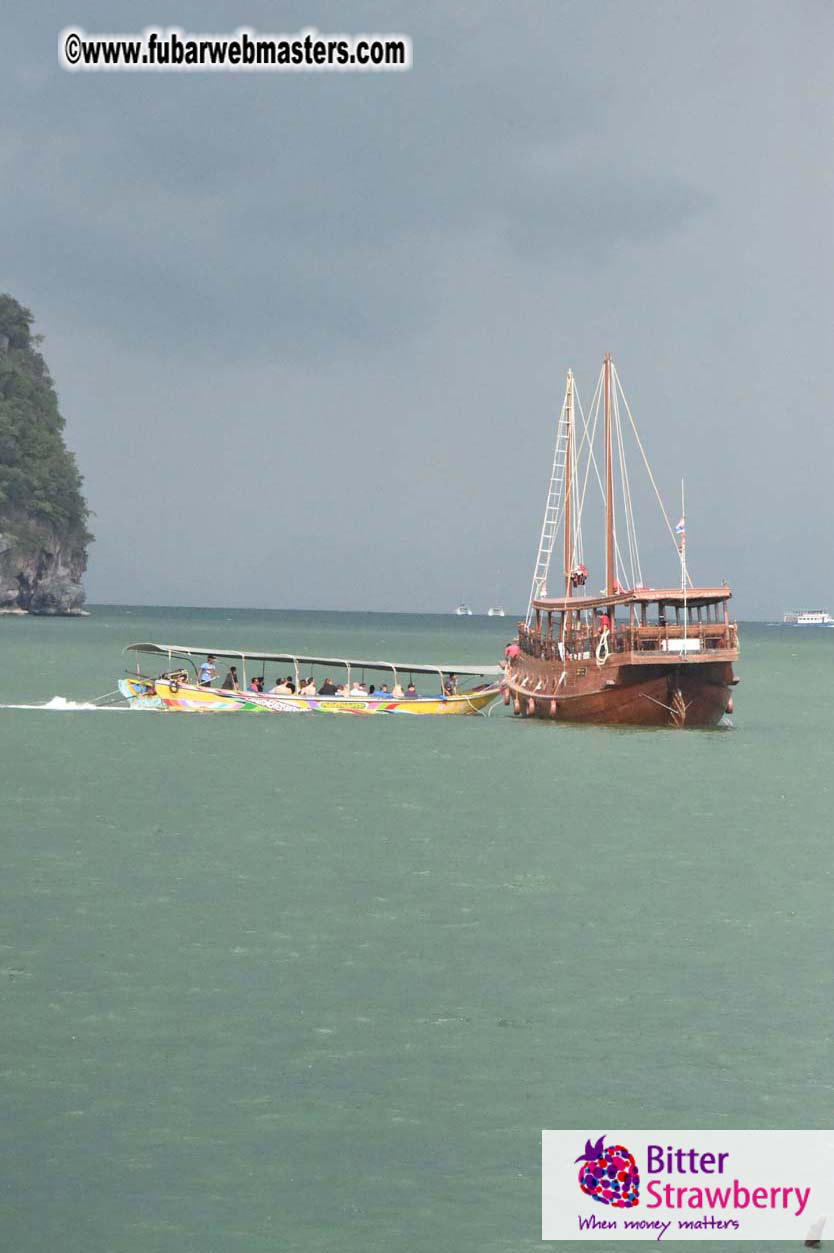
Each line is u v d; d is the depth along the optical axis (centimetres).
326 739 18338
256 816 12038
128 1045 6131
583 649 19800
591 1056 6091
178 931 7931
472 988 6988
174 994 6800
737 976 7244
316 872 9631
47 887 8950
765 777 15412
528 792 13862
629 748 17800
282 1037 6256
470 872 9750
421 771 15300
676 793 14000
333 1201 4881
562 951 7675
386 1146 5262
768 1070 5966
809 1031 6419
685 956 7612
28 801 12550
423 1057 6056
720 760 16875
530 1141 5334
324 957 7475
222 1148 5225
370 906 8625
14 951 7450
